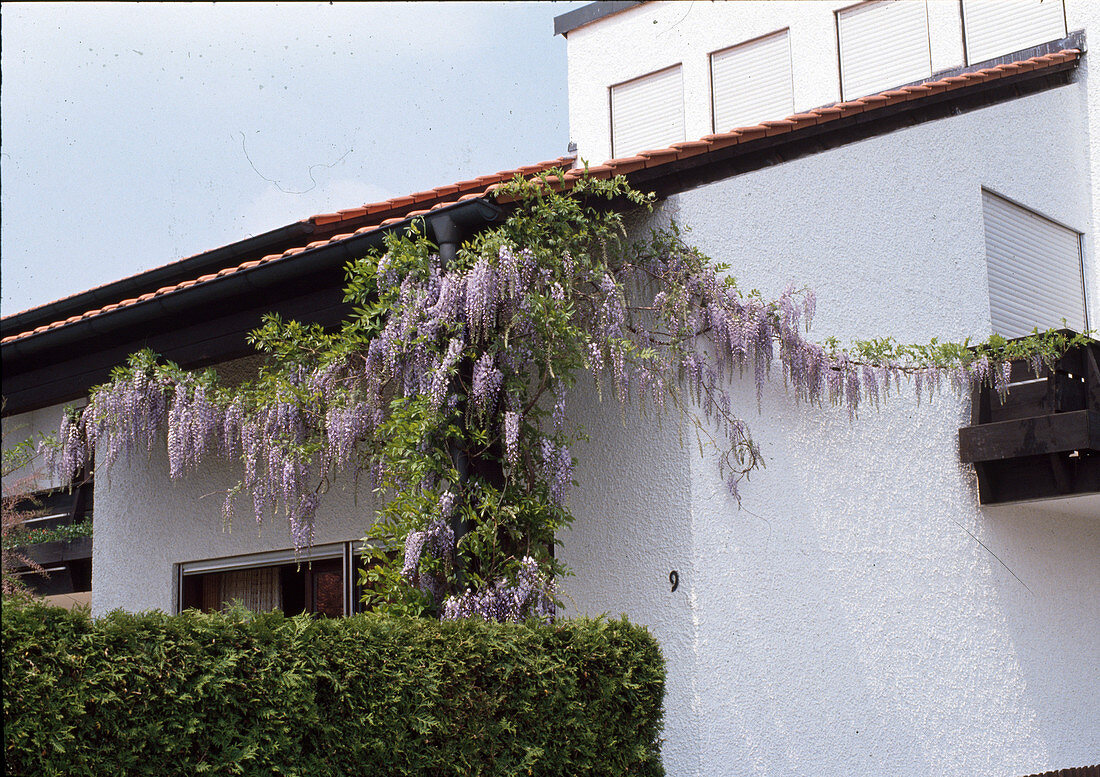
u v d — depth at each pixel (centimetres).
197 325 752
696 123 1327
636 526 632
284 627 433
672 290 620
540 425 640
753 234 687
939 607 748
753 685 621
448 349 561
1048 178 988
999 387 738
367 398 607
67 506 1026
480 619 511
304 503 641
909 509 746
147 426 706
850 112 780
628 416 645
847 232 753
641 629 559
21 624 367
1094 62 1055
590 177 632
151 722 389
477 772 474
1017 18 1123
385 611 557
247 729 414
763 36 1292
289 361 660
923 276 808
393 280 584
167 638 401
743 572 630
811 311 664
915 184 822
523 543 576
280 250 729
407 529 555
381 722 448
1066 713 833
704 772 584
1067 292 1001
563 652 518
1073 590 875
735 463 637
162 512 854
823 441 700
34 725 360
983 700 762
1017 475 784
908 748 702
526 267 570
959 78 889
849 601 689
